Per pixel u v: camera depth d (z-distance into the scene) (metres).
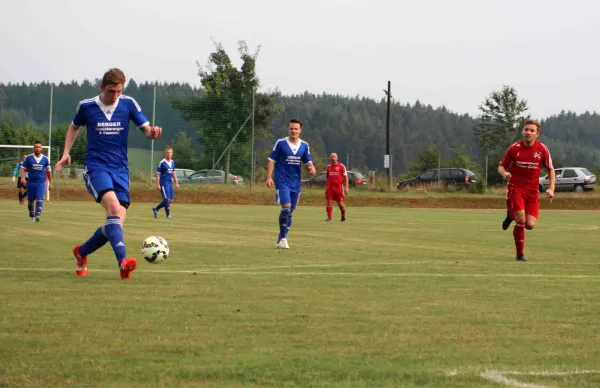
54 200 56.19
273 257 17.23
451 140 192.12
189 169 61.53
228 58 64.94
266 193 58.75
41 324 8.73
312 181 71.62
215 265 15.34
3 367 6.84
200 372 6.77
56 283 12.13
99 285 11.97
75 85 63.72
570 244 22.86
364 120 188.88
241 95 61.62
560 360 7.42
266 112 63.78
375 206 60.44
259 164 69.06
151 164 61.22
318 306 10.30
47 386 6.29
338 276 13.70
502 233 27.42
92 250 13.03
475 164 97.56
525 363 7.29
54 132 63.72
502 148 104.75
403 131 191.75
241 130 61.41
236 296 11.07
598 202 62.53
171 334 8.32
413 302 10.80
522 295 11.67
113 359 7.18
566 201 62.69
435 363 7.23
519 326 9.10
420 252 19.22
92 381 6.45
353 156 178.75
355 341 8.13
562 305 10.72
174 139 61.59
